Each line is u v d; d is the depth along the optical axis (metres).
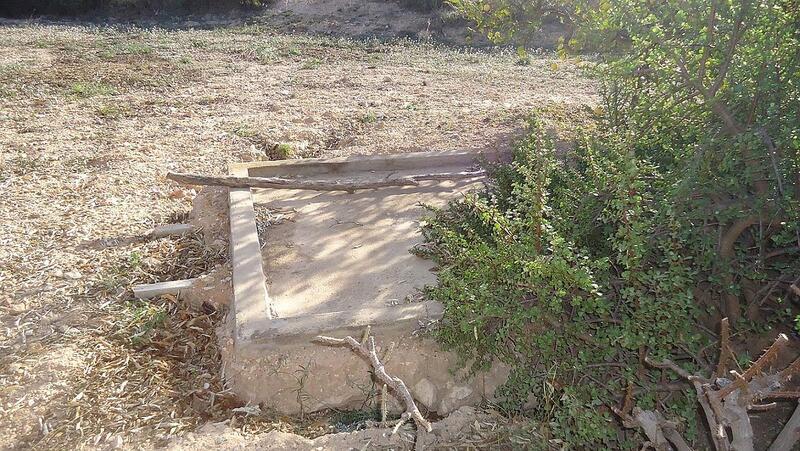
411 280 4.55
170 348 4.12
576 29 4.34
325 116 9.02
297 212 5.67
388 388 3.75
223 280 4.62
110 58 13.17
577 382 3.20
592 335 3.18
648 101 3.95
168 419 3.50
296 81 11.44
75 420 3.46
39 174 6.76
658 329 2.98
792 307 3.71
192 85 11.12
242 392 3.71
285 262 4.84
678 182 3.29
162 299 4.52
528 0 4.75
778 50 3.28
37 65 12.30
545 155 3.76
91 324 4.22
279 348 3.79
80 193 6.26
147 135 8.19
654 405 3.16
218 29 18.03
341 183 5.96
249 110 9.48
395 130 8.38
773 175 3.21
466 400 3.78
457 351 3.58
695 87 3.54
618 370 3.19
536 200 3.27
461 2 5.07
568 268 2.88
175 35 16.59
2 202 6.03
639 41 3.68
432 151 6.83
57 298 4.48
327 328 3.83
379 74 12.18
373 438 3.29
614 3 3.68
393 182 6.04
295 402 3.72
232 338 4.02
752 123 3.37
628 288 3.00
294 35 17.09
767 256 3.36
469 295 3.23
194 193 6.36
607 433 3.03
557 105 9.45
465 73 12.27
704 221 3.33
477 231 4.35
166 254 5.14
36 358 3.87
